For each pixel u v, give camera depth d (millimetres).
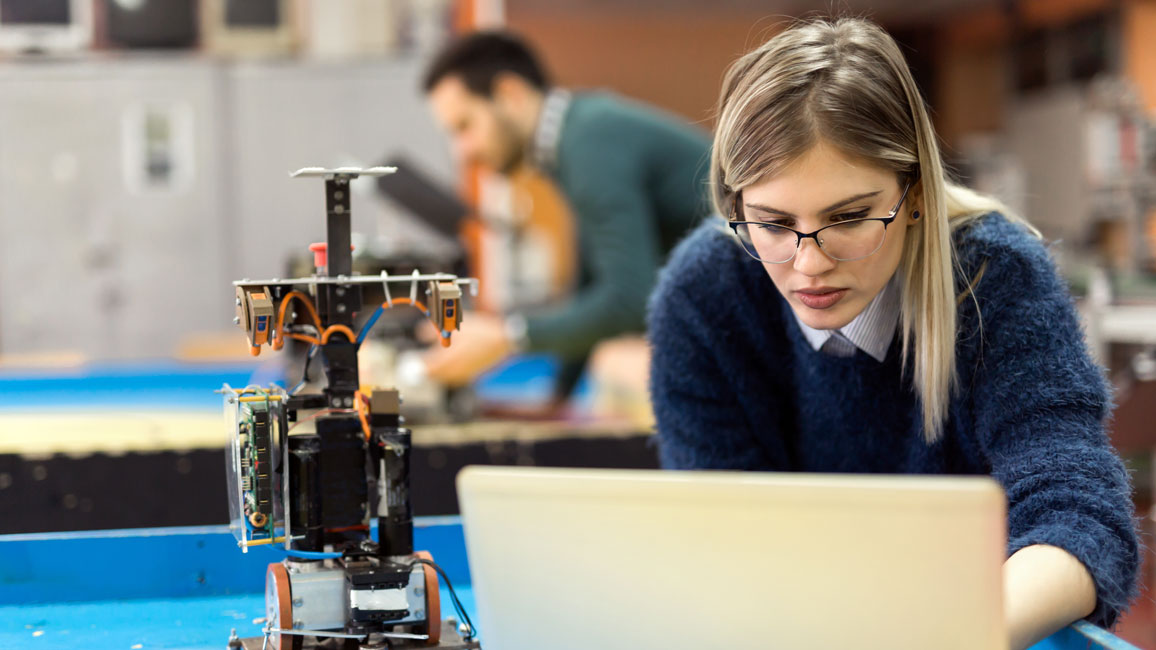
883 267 1024
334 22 6090
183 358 4137
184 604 1223
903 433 1261
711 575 696
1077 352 1071
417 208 3236
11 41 5828
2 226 5895
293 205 6020
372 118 6008
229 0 5930
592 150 2789
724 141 1046
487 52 2902
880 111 978
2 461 2125
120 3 5855
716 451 1338
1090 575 914
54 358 4148
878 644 680
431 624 991
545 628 744
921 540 660
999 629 665
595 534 713
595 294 2756
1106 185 6324
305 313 1038
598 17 8422
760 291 1280
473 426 2477
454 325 1029
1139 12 7785
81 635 1111
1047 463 1001
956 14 9266
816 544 674
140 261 5988
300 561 1003
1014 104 9352
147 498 2189
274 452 993
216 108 5926
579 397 3096
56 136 5875
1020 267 1100
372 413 1017
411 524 1014
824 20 1094
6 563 1226
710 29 8555
